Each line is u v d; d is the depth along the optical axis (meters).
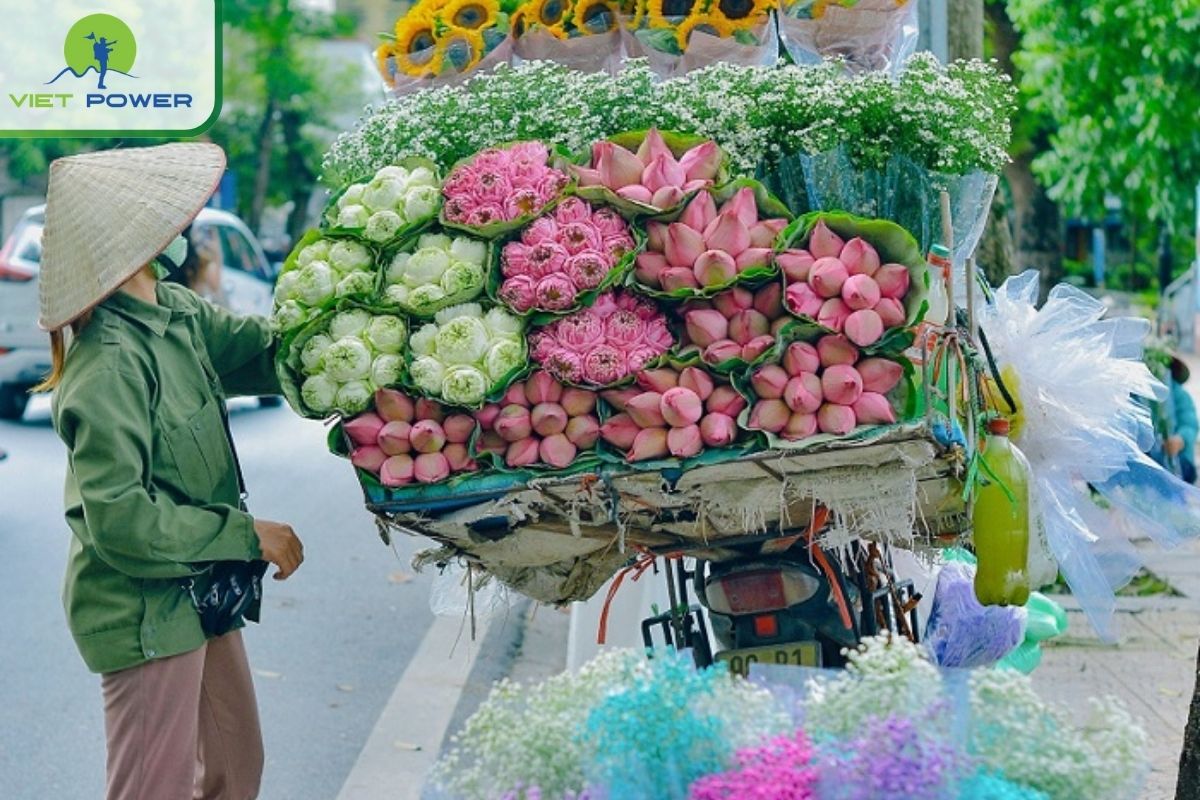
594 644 6.82
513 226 3.88
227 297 17.92
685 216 3.79
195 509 4.14
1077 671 7.50
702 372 3.67
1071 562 4.77
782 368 3.63
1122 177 16.95
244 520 4.20
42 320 4.13
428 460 3.80
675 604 4.54
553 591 4.22
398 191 4.04
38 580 10.29
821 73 4.40
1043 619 5.38
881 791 2.79
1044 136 20.59
